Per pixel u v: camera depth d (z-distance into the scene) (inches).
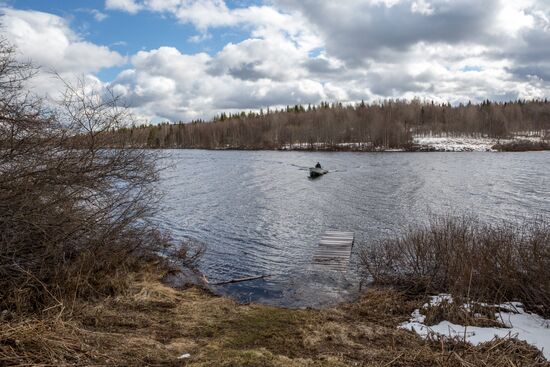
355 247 600.7
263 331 260.1
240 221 808.9
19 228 266.1
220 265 518.0
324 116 5132.9
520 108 5871.1
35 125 261.7
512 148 3666.3
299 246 618.2
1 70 238.5
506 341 233.9
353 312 313.1
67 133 284.7
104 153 308.7
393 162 2333.9
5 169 257.0
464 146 3850.9
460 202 992.2
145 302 299.4
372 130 4138.8
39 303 252.2
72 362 186.2
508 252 347.6
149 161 348.8
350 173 1733.5
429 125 5610.2
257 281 458.3
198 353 218.2
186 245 557.3
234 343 238.8
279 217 845.2
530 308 312.5
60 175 278.5
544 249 344.2
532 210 876.0
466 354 222.8
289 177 1626.5
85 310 262.8
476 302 300.8
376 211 894.4
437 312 288.2
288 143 4534.9
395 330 267.7
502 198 1043.3
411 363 214.5
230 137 5002.5
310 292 419.8
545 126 5270.7
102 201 327.3
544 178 1454.2
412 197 1077.8
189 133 5177.2
